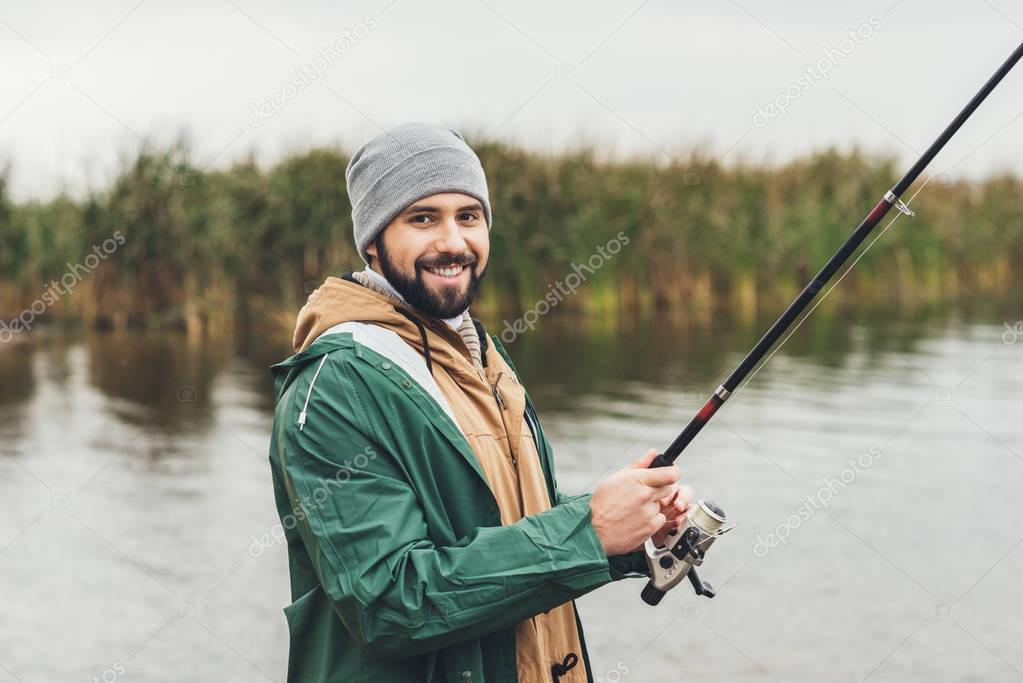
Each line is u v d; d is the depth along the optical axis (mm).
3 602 6461
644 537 2064
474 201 2281
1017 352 15453
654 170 19391
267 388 12539
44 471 9117
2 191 16500
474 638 2057
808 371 13992
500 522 2148
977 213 23719
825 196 21531
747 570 7254
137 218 16438
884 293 21984
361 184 2299
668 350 15383
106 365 14000
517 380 2420
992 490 8852
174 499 8422
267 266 16656
